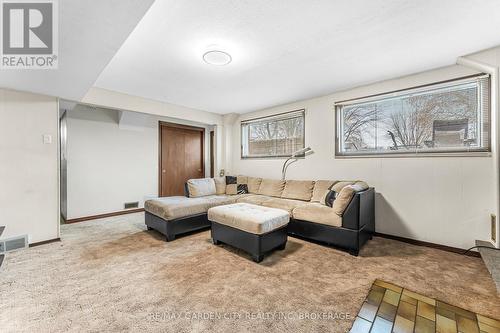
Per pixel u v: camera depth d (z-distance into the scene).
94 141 4.24
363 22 1.81
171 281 1.94
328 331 1.37
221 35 1.98
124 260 2.36
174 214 3.00
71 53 1.82
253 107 4.57
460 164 2.58
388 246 2.78
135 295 1.73
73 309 1.56
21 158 2.72
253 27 1.87
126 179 4.68
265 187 4.23
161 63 2.54
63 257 2.43
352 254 2.53
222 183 4.52
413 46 2.20
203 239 3.05
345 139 3.55
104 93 3.40
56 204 2.97
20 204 2.71
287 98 3.93
